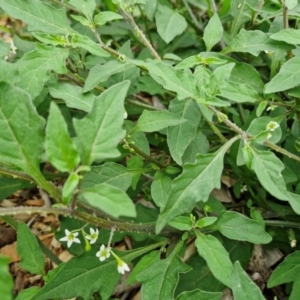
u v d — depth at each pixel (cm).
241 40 25
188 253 29
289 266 24
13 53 29
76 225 29
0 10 37
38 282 32
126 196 15
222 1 34
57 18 24
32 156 17
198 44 37
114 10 36
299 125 27
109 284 23
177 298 21
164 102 37
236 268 18
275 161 20
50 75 23
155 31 39
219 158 20
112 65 24
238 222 23
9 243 34
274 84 23
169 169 25
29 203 36
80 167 16
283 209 29
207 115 22
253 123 24
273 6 30
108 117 17
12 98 17
